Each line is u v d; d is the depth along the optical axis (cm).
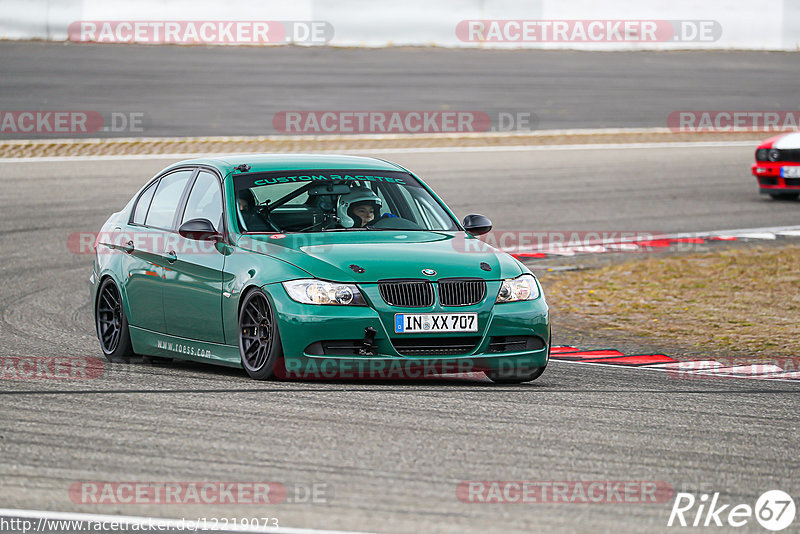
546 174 6738
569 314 3516
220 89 9112
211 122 7738
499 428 1855
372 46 12244
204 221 2345
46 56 10300
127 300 2609
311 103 8694
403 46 12325
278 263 2234
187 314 2420
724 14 13050
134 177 5984
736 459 1697
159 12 11675
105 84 9075
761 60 12212
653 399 2169
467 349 2216
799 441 1831
